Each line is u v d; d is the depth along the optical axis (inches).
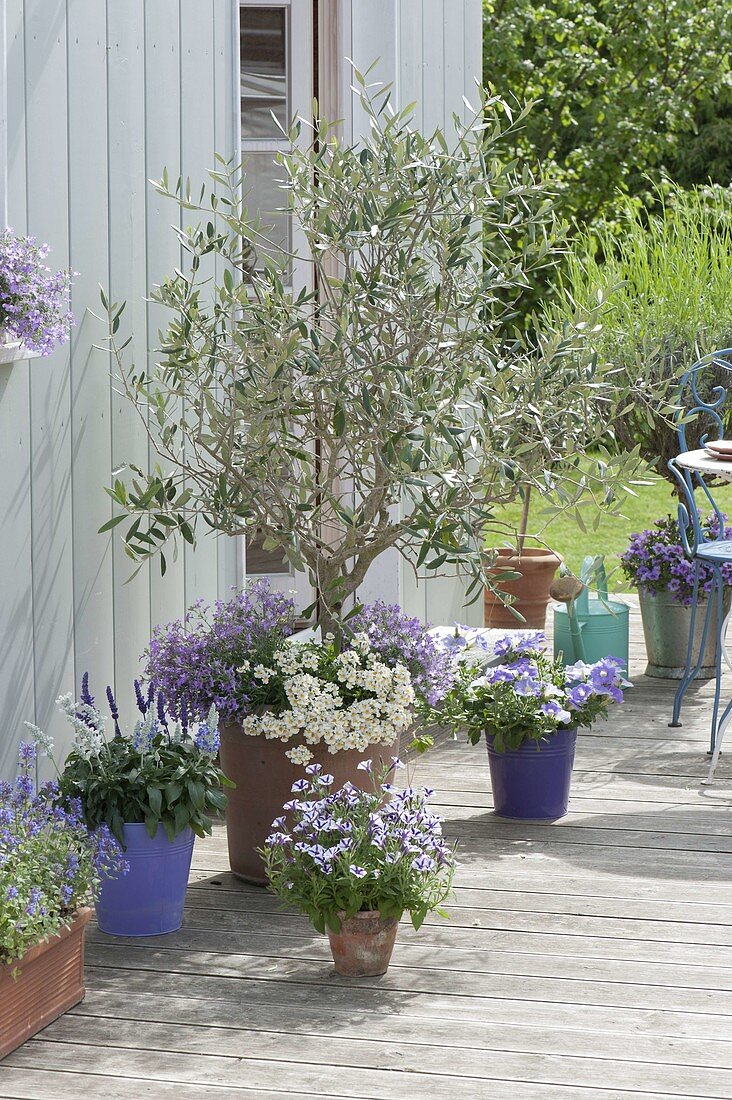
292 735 134.3
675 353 240.8
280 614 146.4
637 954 122.0
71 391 136.9
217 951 123.3
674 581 210.2
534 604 227.9
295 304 140.1
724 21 534.9
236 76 165.3
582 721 156.2
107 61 140.3
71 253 135.8
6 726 128.0
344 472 183.0
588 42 550.0
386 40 186.5
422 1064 103.2
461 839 151.1
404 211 136.7
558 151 536.7
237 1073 102.1
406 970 119.3
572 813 159.3
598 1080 100.8
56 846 110.1
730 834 151.8
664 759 179.2
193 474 143.4
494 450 139.0
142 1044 106.5
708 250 278.2
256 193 199.0
